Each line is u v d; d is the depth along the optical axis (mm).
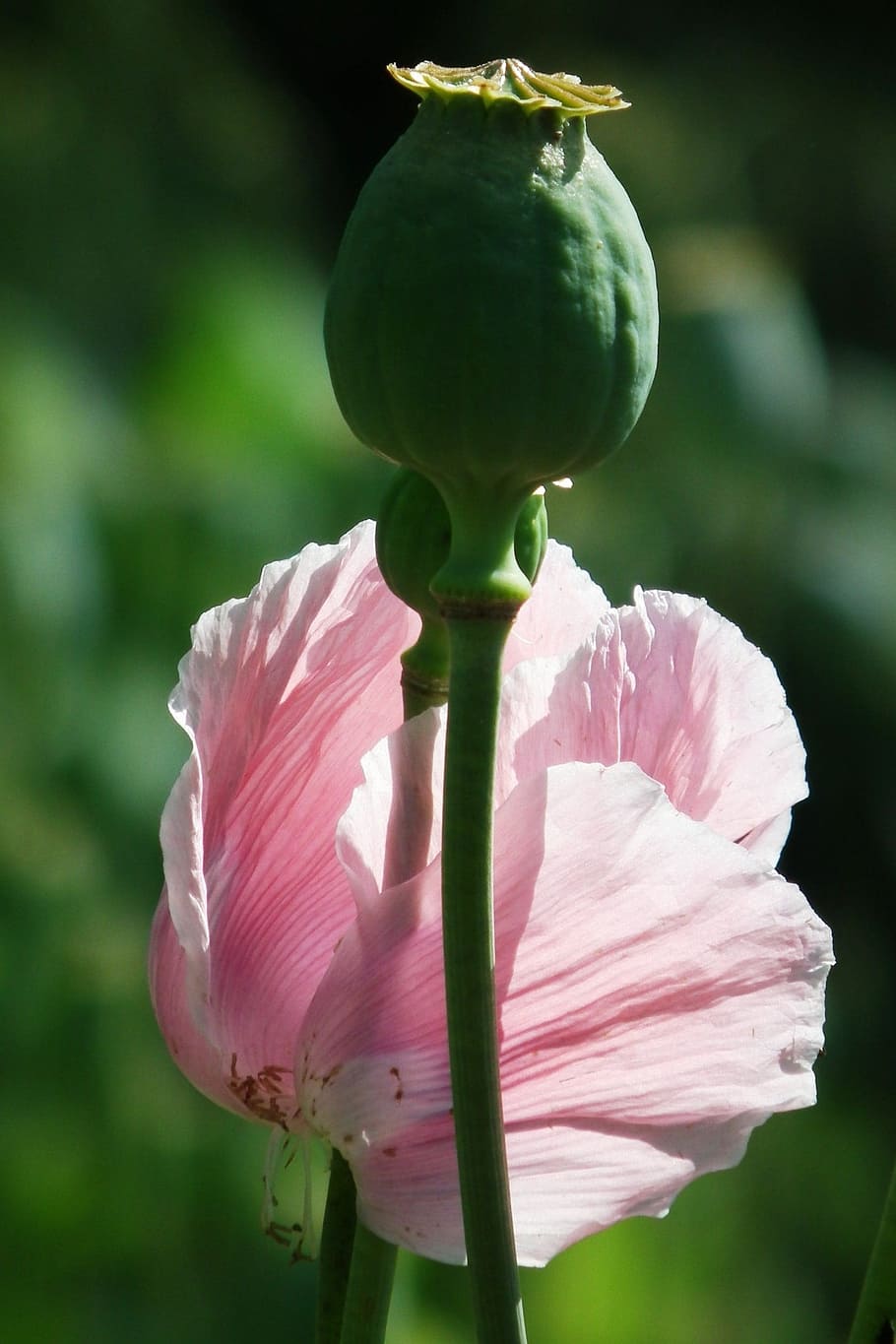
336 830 598
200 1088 628
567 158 565
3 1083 1808
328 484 2105
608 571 2316
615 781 582
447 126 564
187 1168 1863
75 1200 1805
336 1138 600
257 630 608
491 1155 564
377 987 597
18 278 2377
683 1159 594
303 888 615
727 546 2426
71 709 1877
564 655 611
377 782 594
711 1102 594
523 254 561
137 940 1896
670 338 2338
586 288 562
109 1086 1849
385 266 562
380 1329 605
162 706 1932
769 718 621
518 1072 593
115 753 1896
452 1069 564
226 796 612
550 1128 595
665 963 589
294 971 613
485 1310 564
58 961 1833
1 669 1844
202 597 1956
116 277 2480
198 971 601
